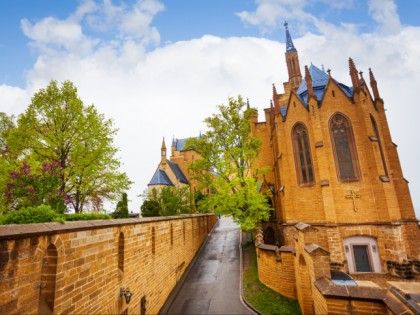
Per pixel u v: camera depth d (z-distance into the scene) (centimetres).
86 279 724
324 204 2120
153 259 1330
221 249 2853
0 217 750
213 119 2664
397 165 2281
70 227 659
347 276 1299
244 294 1602
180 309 1427
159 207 3144
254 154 2561
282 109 3419
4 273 455
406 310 605
